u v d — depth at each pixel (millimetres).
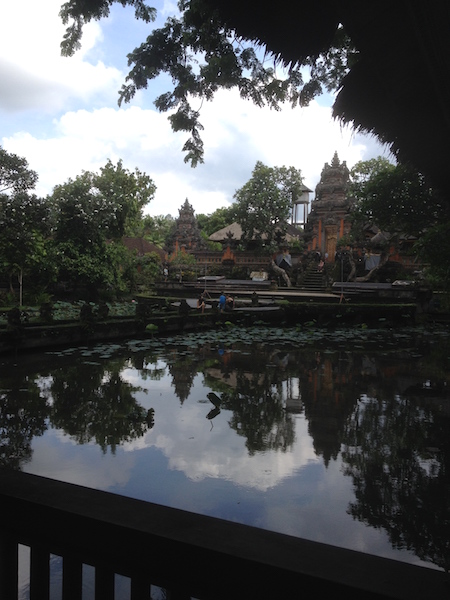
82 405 5172
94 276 20250
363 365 8305
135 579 999
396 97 2039
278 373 7395
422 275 22406
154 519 1026
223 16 2195
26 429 4281
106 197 22938
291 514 2754
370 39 1752
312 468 3447
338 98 2438
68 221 20719
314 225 31281
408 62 1811
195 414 4863
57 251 19812
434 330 15984
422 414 5016
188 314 13109
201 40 5352
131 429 4316
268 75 5570
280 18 2092
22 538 1108
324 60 5473
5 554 1127
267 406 5273
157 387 6172
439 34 1457
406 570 857
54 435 4117
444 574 846
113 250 21828
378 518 2713
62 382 6383
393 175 14844
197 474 3301
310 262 29234
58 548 1072
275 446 3912
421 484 3186
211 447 3848
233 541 948
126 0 4809
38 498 1105
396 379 7047
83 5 4699
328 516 2734
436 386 6551
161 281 27438
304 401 5555
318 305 16484
